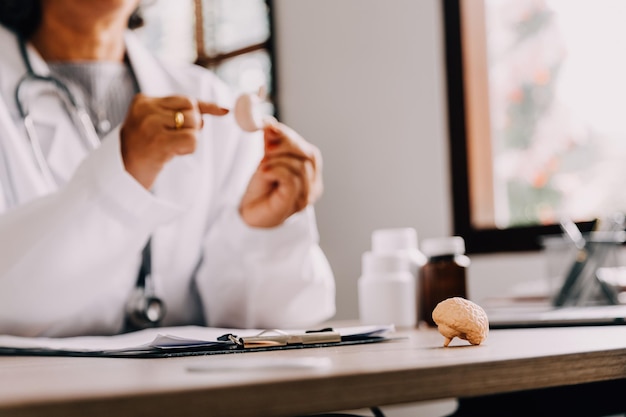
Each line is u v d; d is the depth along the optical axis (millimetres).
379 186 2152
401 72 2117
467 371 514
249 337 690
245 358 615
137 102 889
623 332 777
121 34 1315
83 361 647
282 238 1146
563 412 914
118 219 906
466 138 2023
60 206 885
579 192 1943
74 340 809
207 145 1288
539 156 2006
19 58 1208
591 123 1925
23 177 1115
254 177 1111
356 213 2195
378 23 2158
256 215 1125
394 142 2127
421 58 2084
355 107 2201
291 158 1072
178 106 879
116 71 1299
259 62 2412
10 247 894
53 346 731
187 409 413
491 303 1416
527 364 547
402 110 2115
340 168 2230
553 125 1985
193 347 675
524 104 2033
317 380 451
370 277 1074
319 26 2271
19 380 497
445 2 2059
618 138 1886
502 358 538
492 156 2061
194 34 2553
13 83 1189
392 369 483
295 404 443
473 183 2025
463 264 1045
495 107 2068
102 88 1283
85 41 1273
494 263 1935
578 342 664
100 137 1263
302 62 2309
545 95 2000
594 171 1921
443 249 1048
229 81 2482
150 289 1154
